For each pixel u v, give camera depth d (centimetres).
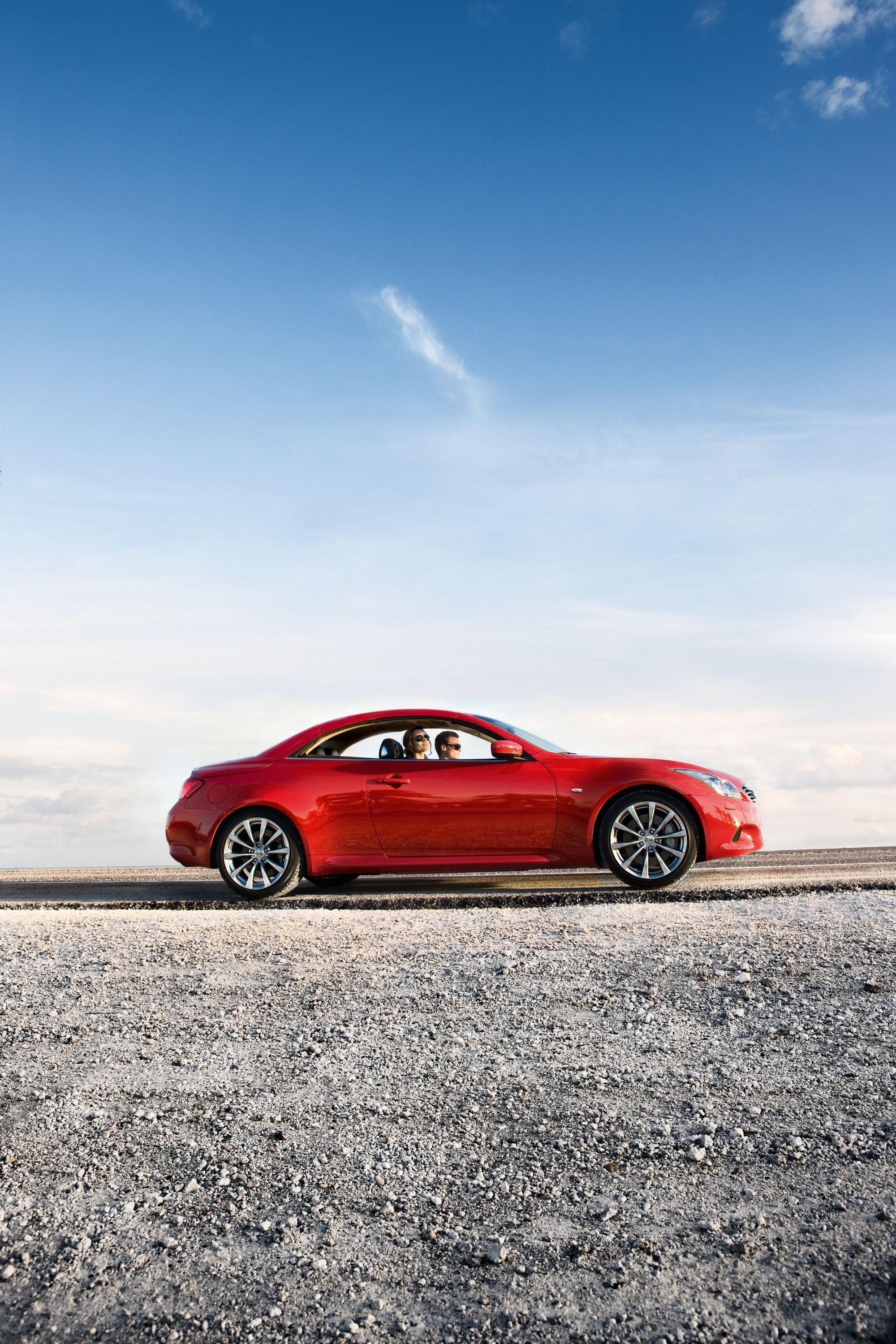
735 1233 245
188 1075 359
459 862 763
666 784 741
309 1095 339
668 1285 226
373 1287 233
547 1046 374
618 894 685
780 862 1040
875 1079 327
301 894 838
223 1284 237
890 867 916
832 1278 223
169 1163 296
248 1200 274
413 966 479
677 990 428
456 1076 350
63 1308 231
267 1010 425
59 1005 439
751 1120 304
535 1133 305
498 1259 240
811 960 458
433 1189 275
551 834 752
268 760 810
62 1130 319
